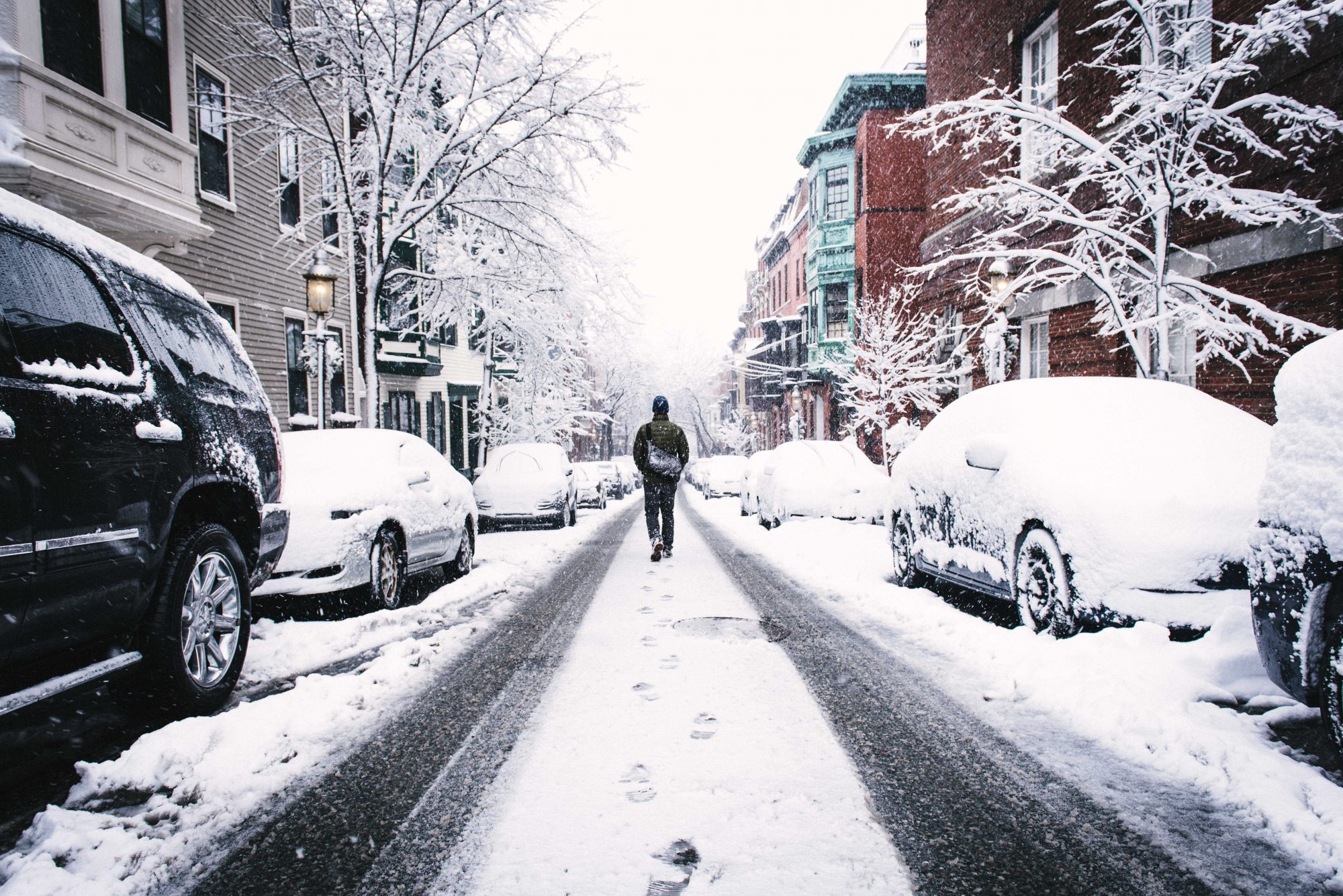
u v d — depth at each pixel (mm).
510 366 25203
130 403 3621
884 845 2627
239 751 3447
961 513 6305
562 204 15047
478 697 4312
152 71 9969
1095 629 4758
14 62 7578
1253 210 7363
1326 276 7520
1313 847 2582
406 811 2906
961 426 6848
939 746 3529
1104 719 3701
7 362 2945
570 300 15664
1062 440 5363
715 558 10500
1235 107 7074
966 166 16062
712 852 2578
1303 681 3193
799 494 12156
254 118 12930
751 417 60094
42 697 3025
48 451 3033
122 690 3795
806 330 35594
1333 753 3199
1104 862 2514
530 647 5473
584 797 3008
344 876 2451
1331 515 3055
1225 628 4156
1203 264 9031
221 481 4293
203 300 4820
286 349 15430
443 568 9531
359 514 6469
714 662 4965
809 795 3012
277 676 4781
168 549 3865
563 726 3816
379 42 12453
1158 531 4469
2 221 3131
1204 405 5590
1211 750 3258
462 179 13383
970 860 2523
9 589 2803
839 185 32656
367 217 13750
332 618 6566
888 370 18438
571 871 2463
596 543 13016
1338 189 7266
